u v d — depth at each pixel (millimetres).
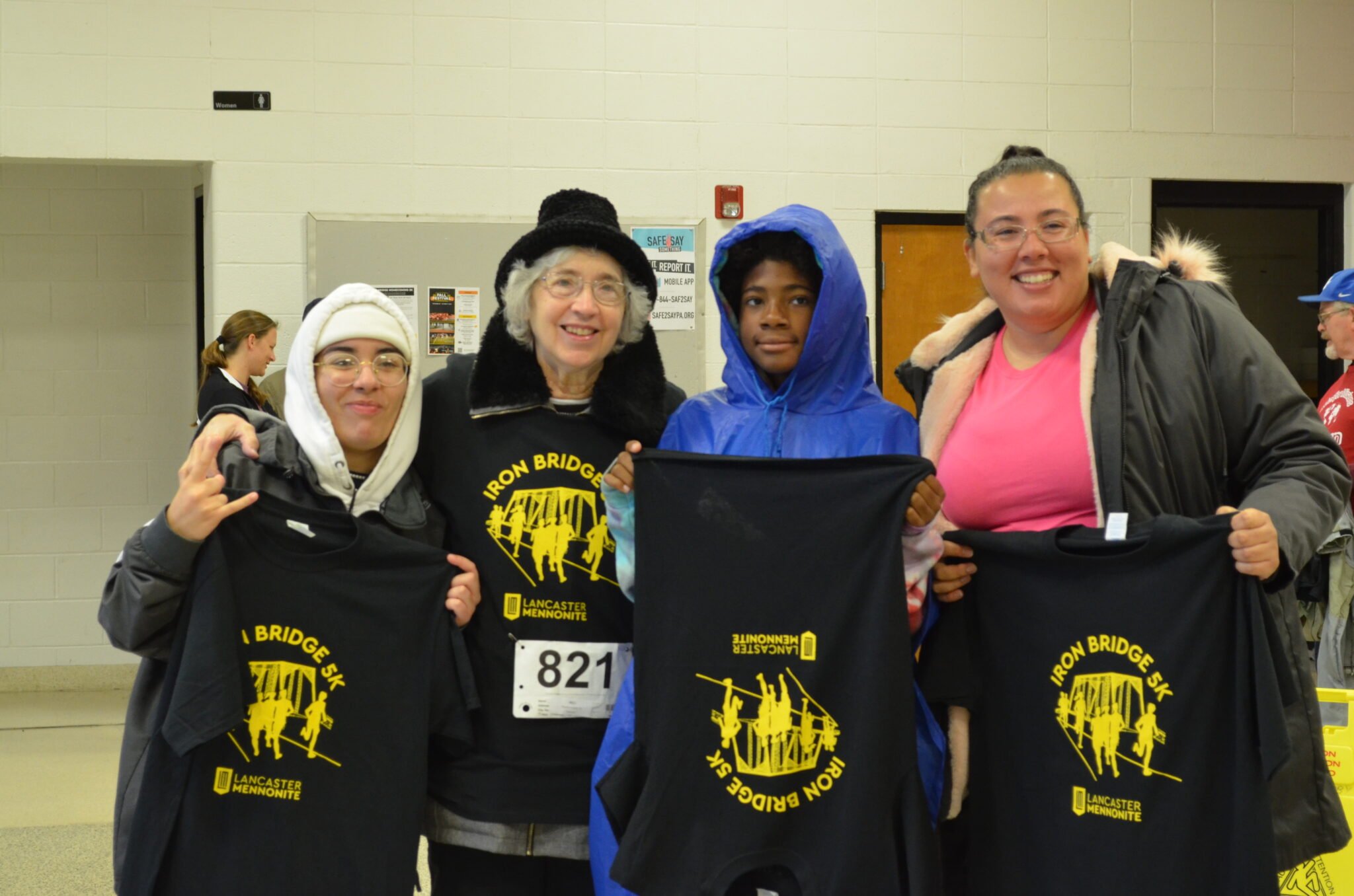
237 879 1671
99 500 5234
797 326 1807
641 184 4652
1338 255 5145
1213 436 1646
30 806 3559
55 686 5164
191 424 5266
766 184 4715
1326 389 5586
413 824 1706
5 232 5125
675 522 1641
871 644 1562
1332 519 1560
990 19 4809
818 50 4727
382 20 4484
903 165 4785
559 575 1807
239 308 4461
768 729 1600
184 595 1681
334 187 4484
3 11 4305
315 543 1720
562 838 1781
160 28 4379
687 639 1619
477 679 1797
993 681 1705
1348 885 2293
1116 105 4902
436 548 1778
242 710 1669
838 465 1607
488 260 4566
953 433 1831
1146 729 1585
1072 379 1721
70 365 5195
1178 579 1562
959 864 1788
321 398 1765
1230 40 4961
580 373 1857
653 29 4633
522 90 4570
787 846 1593
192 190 5223
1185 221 6359
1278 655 1501
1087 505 1691
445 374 1962
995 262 1725
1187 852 1552
